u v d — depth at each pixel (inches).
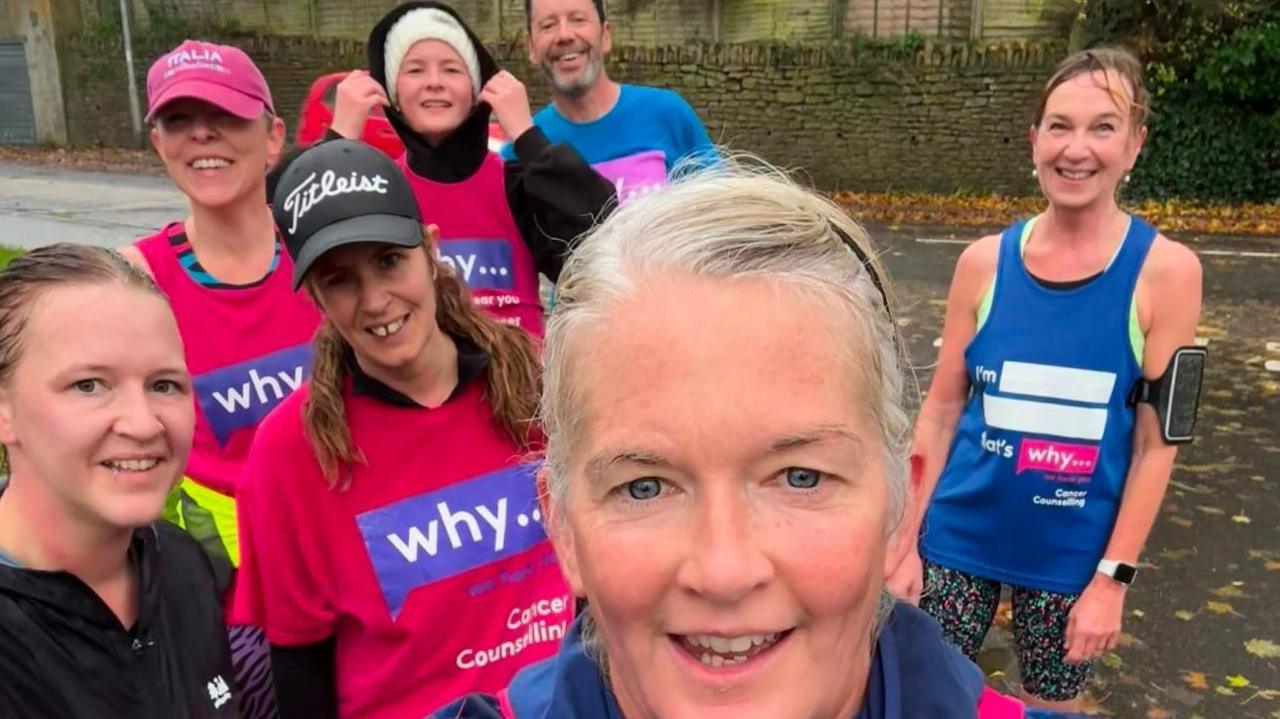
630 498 19.8
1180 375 48.2
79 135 440.1
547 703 24.0
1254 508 94.5
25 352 33.6
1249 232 231.8
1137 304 48.5
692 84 323.0
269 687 49.6
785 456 19.1
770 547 19.1
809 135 313.1
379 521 41.3
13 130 450.9
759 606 19.2
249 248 54.8
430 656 42.3
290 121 397.4
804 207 20.6
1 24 438.3
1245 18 245.4
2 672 32.6
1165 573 83.2
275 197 42.2
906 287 180.1
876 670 22.2
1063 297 49.6
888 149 305.3
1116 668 70.7
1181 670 70.5
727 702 19.8
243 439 54.8
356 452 40.6
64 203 265.7
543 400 22.7
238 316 54.2
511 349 43.5
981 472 52.8
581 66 75.2
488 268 61.2
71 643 34.1
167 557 39.2
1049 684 54.4
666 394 19.1
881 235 239.3
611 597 19.9
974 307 53.2
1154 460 49.3
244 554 43.2
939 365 55.4
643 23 335.3
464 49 61.2
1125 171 49.4
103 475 34.2
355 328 40.1
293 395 42.0
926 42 294.7
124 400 34.5
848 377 19.8
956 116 295.1
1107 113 47.3
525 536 43.3
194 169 52.5
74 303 34.1
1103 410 49.7
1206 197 261.9
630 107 78.1
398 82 60.7
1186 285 47.9
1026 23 289.1
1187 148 260.7
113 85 427.2
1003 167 294.5
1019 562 52.6
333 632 42.8
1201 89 256.2
